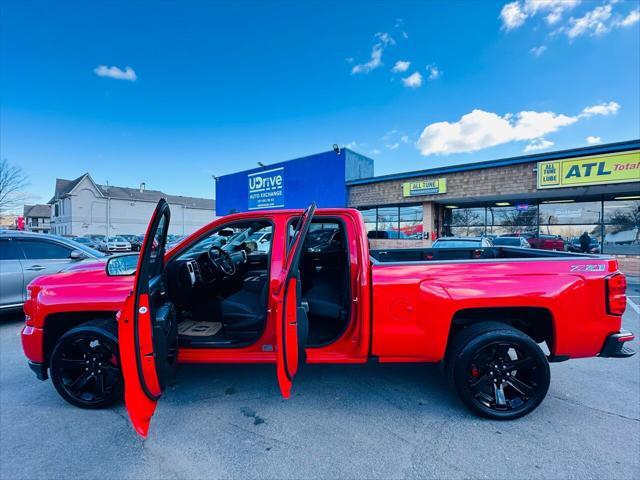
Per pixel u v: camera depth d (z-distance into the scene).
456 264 2.75
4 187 31.91
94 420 2.74
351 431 2.57
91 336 2.77
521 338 2.60
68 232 43.53
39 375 2.92
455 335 2.87
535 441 2.44
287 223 3.01
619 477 2.09
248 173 20.16
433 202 14.23
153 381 2.24
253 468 2.19
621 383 3.35
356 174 16.56
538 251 3.83
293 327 2.40
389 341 2.72
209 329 3.29
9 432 2.60
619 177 9.63
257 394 3.11
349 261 2.92
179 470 2.19
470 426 2.62
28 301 2.91
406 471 2.15
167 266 3.29
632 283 9.62
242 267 4.23
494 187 11.98
